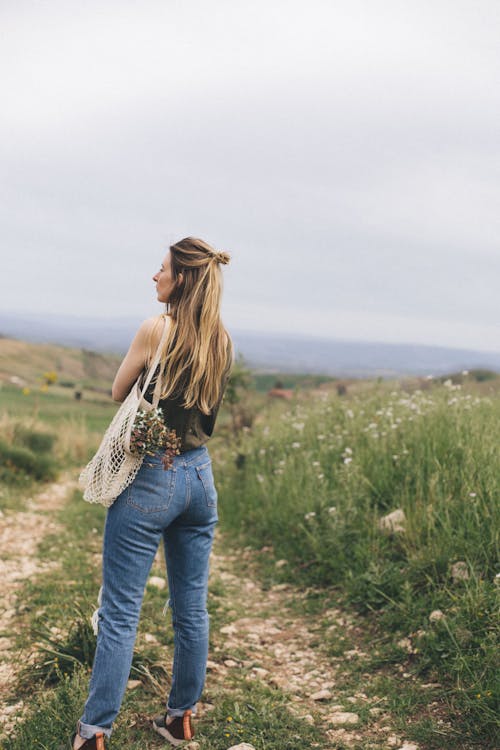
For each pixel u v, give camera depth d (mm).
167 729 3039
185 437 2820
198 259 2840
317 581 5539
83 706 3088
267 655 4219
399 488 5918
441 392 7742
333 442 7824
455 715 3172
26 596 5027
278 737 3061
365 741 3039
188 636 2971
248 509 8016
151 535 2777
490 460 5207
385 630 4301
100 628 2771
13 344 121375
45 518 8375
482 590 3885
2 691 3475
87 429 16641
